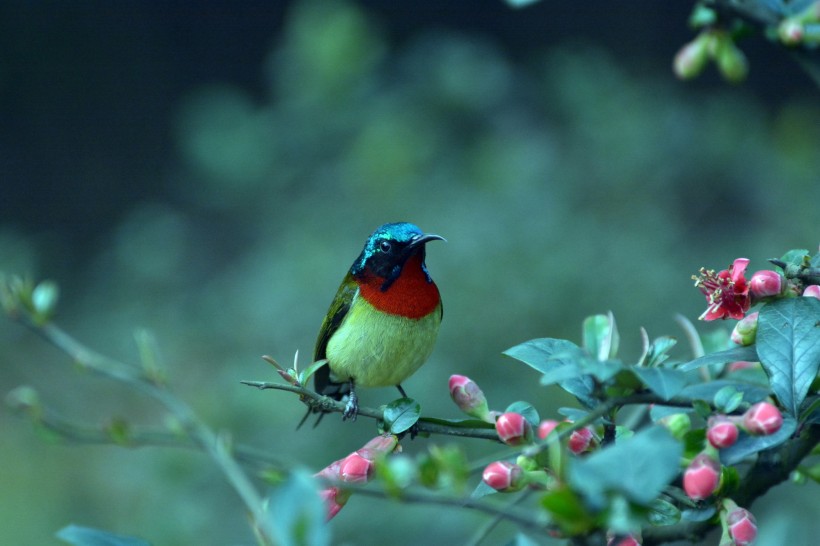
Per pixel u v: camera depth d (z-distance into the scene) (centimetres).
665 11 2530
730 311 343
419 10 2642
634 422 459
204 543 937
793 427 311
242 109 1432
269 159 1387
